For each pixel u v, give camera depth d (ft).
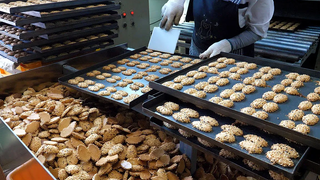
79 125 5.64
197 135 3.73
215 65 6.16
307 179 3.81
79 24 7.57
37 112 5.90
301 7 11.25
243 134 3.92
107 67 7.59
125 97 5.75
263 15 6.94
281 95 4.59
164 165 4.64
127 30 11.11
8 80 6.61
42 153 4.79
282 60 9.37
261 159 3.29
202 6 7.71
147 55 8.66
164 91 4.48
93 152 4.81
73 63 7.73
